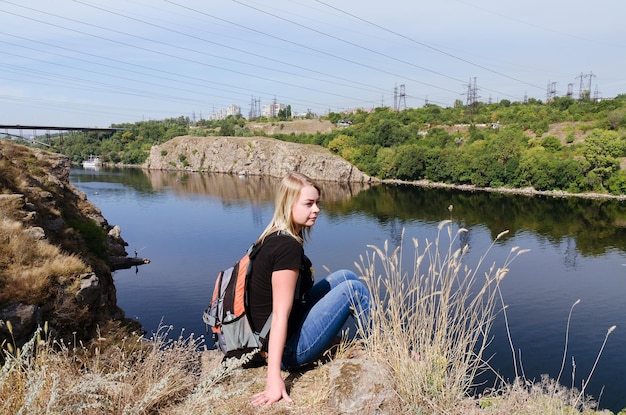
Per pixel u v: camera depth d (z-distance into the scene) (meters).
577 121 156.38
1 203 19.33
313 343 3.02
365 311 3.25
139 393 3.00
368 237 65.06
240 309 2.88
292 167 161.75
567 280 44.44
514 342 29.50
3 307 11.75
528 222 72.94
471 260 51.38
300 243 2.80
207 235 68.88
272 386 2.68
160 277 43.66
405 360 3.06
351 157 158.38
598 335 30.89
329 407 2.75
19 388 2.52
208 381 2.65
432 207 90.00
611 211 80.00
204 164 189.50
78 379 2.91
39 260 15.09
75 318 13.38
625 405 22.17
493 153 115.62
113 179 149.38
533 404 3.26
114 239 51.38
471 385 3.37
